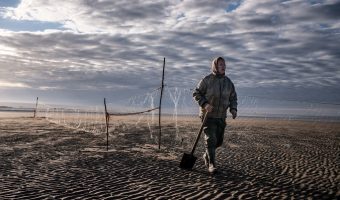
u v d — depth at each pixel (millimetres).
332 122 43156
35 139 13328
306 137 17125
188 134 16797
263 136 16859
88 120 31625
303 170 7773
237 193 5609
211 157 7035
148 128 20844
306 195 5621
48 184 5996
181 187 5906
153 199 5223
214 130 7129
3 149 10312
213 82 7062
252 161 8805
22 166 7625
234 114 7168
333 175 7293
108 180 6348
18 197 5195
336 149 12156
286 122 38500
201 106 6961
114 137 14633
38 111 65188
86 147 11047
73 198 5188
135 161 8367
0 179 6324
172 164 8000
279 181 6535
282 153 10586
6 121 26656
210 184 6137
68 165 7777
